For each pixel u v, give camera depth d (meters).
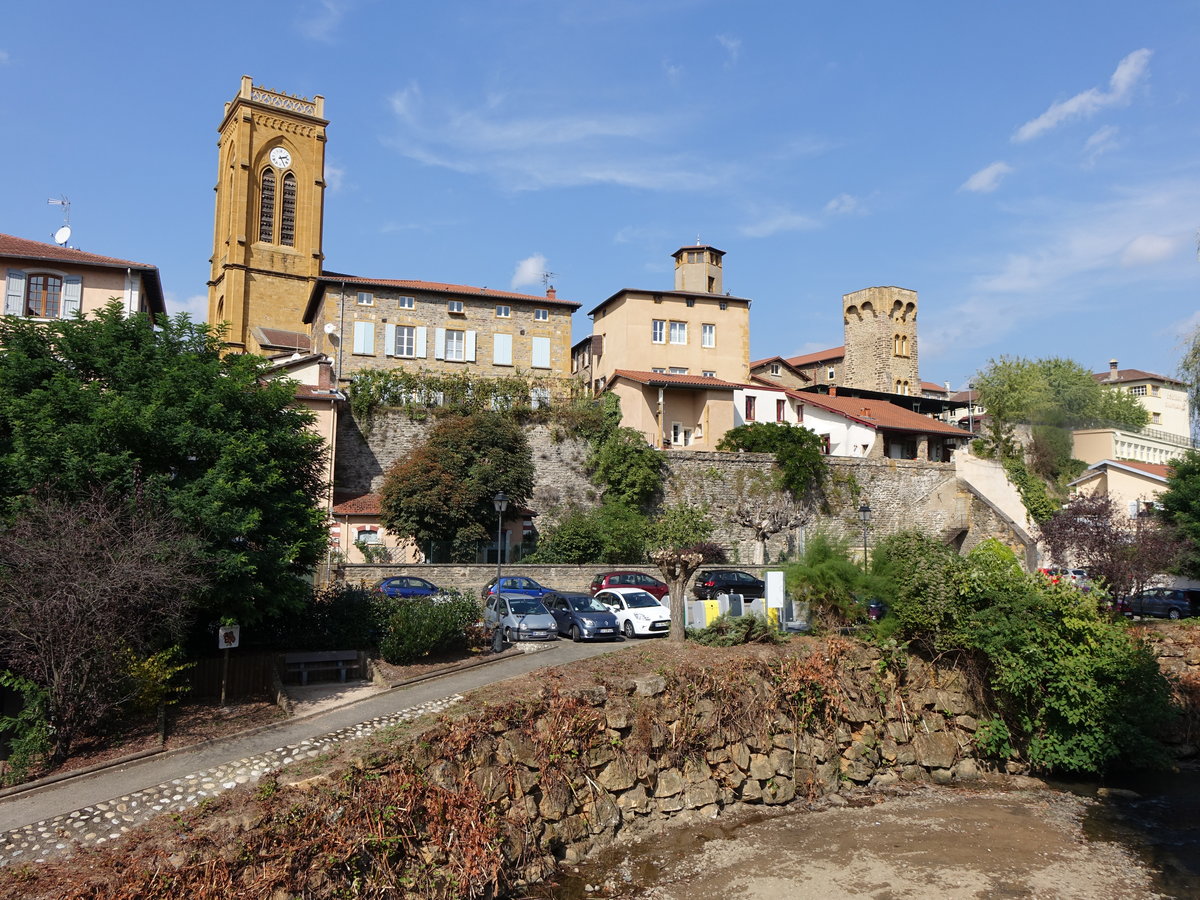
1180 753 22.20
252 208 62.94
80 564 14.16
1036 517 47.75
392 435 40.12
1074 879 14.48
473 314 48.53
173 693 17.16
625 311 53.22
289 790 12.03
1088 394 67.06
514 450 35.97
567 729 15.39
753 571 37.25
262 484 17.66
